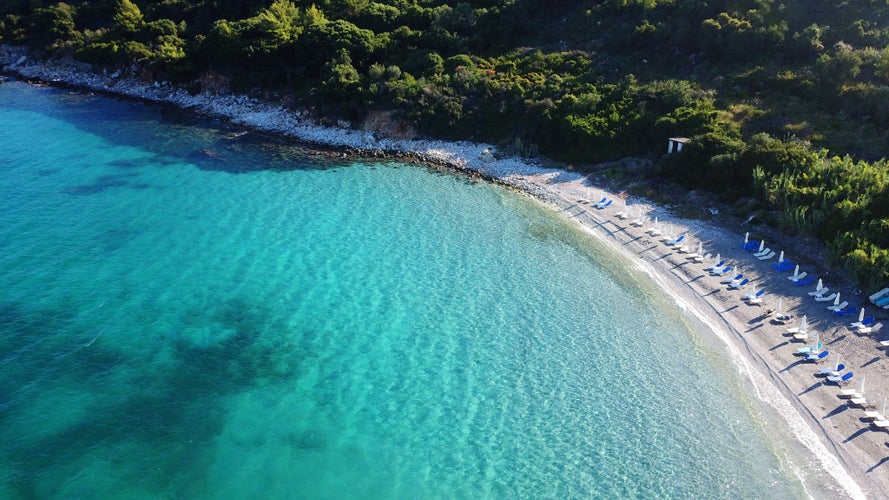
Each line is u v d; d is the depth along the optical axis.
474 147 72.88
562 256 50.34
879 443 31.67
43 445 30.72
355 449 31.94
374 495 29.44
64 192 58.34
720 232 52.44
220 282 45.38
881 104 59.31
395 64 85.62
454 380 36.78
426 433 33.09
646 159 65.12
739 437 32.84
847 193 48.50
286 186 62.47
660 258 49.31
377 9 94.69
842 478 30.12
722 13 75.75
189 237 51.44
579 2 93.12
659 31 78.50
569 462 31.47
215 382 35.81
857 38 68.38
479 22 90.62
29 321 39.50
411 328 41.28
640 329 41.41
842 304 41.22
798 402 34.56
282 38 89.44
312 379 36.56
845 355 37.50
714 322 41.59
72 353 37.06
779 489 29.88
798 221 49.03
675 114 65.25
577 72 78.50
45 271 45.03
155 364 36.81
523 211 58.03
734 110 65.56
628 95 70.88
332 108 80.38
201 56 93.44
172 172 65.00
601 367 37.97
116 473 29.61
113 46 99.56
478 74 79.62
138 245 49.66
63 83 100.19
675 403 35.19
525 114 72.88
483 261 49.31
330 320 41.81
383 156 71.69
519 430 33.38
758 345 39.03
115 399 33.97
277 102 85.94
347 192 61.44
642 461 31.53
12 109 85.12
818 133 59.81
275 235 52.44
